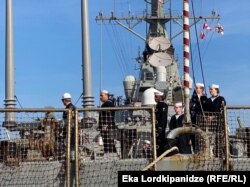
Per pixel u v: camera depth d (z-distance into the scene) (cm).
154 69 2075
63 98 1312
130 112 1303
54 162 1120
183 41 1261
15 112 1106
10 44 1385
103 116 1148
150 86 2034
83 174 1123
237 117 1163
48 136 1123
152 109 1134
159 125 1204
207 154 1156
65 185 1113
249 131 1159
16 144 1118
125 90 2123
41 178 1116
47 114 1124
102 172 1130
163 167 1141
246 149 1165
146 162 1138
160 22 2228
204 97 1276
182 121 1241
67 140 1110
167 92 1981
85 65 1326
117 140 1166
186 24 1267
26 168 1115
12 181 1109
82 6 1336
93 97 1326
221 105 1166
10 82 1373
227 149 1143
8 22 1380
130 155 1168
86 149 1147
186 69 1248
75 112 1118
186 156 1147
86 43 1330
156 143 1177
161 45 1936
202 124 1196
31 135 1122
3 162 1112
